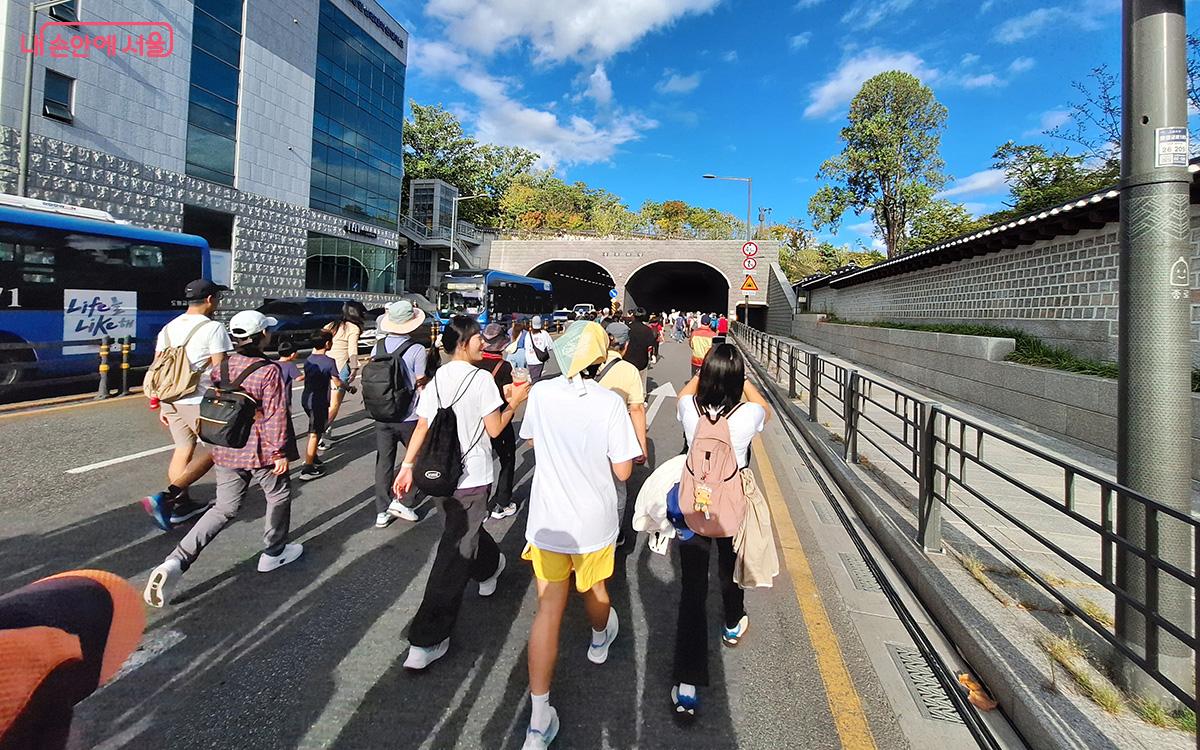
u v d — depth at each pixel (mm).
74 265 9953
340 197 26703
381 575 3682
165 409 4391
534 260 44719
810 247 50031
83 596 899
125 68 16688
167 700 2482
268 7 21875
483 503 2961
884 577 3812
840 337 18453
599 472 2428
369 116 28562
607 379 3611
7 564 3617
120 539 4035
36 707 767
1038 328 9062
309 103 24234
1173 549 2277
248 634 2994
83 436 6820
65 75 15133
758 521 2797
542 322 9148
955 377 10094
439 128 49625
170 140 18188
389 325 4500
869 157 30344
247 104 21094
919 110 30078
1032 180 18969
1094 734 2137
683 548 2664
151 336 11219
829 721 2469
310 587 3506
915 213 30703
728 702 2592
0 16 13828
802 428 8461
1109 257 7797
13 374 9266
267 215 22203
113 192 16438
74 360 9953
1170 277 2312
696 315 33562
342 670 2727
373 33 28609
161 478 5379
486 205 54531
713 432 2641
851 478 5582
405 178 47875
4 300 9039
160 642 2898
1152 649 2252
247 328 3365
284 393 3535
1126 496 2289
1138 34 2385
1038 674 2492
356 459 6387
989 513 4742
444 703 2521
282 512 3648
